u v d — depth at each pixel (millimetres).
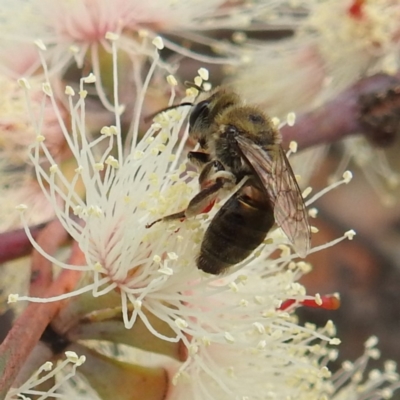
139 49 118
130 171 103
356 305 174
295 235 100
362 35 129
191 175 105
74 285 102
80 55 119
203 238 102
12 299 97
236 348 105
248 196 102
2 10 120
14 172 116
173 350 103
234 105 105
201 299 103
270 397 104
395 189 165
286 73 132
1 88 114
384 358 172
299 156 134
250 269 107
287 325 106
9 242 106
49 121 114
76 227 102
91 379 103
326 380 117
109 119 116
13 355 97
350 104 121
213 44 127
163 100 118
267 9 129
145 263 102
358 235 176
